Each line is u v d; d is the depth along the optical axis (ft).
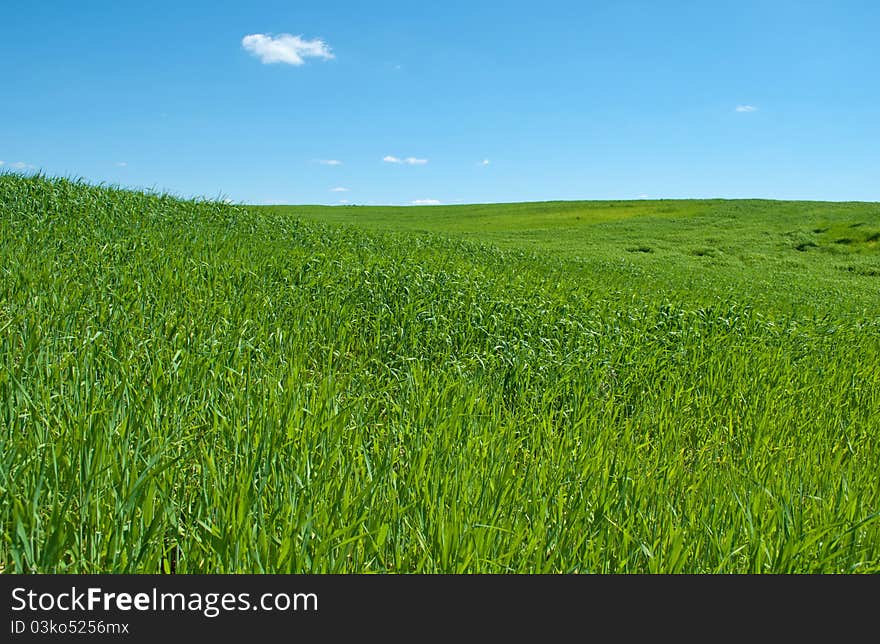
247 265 34.19
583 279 61.52
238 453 13.01
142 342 18.79
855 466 18.15
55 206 45.78
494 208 295.28
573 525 12.19
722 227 194.59
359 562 10.73
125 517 10.09
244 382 17.10
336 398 17.52
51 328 19.06
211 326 22.44
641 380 24.50
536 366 24.06
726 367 27.27
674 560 11.19
